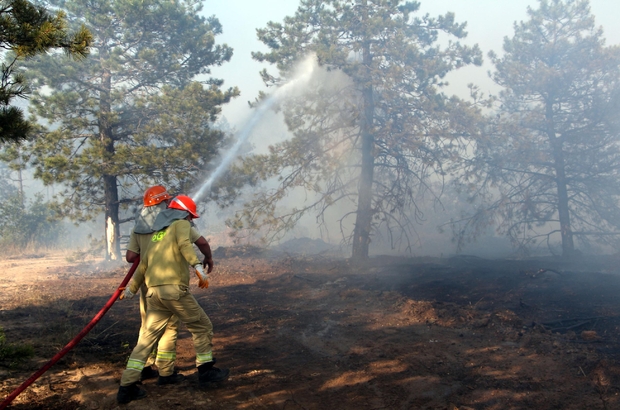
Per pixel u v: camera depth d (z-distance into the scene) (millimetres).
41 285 10602
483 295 8734
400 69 13086
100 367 5352
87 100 14398
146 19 14992
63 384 4844
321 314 7758
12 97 4289
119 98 14609
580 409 4285
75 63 14234
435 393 4703
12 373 5059
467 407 4383
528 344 5965
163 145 15312
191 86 14789
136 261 4863
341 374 5211
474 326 6824
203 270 4500
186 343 6254
